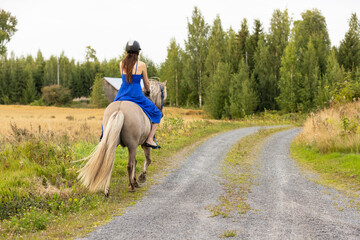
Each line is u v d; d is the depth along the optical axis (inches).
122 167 371.9
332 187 304.2
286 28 2226.9
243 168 412.2
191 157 501.0
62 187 267.0
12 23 2640.3
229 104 2001.7
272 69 2180.1
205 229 183.5
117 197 256.1
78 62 4399.6
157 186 304.2
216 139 750.5
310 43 2050.9
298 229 183.2
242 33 2527.1
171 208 227.0
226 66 2062.0
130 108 237.0
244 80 1984.5
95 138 551.5
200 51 2369.6
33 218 196.4
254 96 1952.5
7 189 251.9
